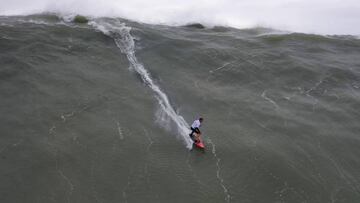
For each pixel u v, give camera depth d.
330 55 39.44
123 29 38.88
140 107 28.31
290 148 26.12
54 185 21.31
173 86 31.42
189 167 23.47
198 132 25.03
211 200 21.41
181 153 24.47
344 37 44.22
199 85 32.09
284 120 28.86
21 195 20.58
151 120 27.11
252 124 28.14
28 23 38.03
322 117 29.77
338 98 32.47
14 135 24.45
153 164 23.36
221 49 37.75
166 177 22.55
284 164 24.56
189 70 34.03
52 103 27.53
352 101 32.16
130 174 22.48
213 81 33.00
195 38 39.72
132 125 26.39
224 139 26.19
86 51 34.34
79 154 23.52
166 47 36.78
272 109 30.06
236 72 34.44
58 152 23.48
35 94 28.22
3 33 34.94
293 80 34.31
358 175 24.66
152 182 22.11
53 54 33.12
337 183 23.73
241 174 23.42
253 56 37.22
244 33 43.00
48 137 24.58
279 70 35.44
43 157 23.03
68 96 28.44
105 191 21.23
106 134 25.28
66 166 22.61
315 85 33.97
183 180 22.48
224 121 28.11
